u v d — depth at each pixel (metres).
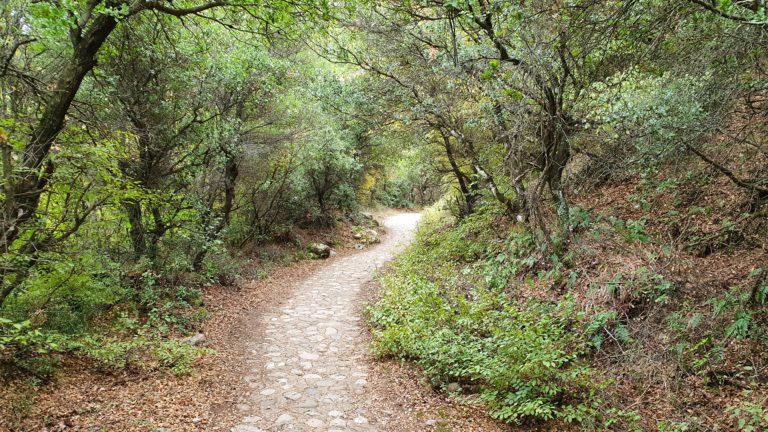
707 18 5.43
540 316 7.18
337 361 7.26
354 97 12.84
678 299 6.13
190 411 5.27
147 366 6.44
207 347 7.79
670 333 5.73
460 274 10.91
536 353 5.36
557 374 5.16
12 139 4.68
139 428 4.61
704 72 5.73
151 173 9.62
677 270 6.55
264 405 5.64
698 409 4.67
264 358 7.41
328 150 16.88
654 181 8.79
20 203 5.40
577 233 8.80
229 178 13.73
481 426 4.97
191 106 10.23
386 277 12.72
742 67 5.50
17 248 5.68
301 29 8.05
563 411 4.97
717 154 7.06
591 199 10.01
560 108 7.61
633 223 8.04
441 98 11.48
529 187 9.98
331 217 22.62
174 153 10.44
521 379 5.36
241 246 16.28
